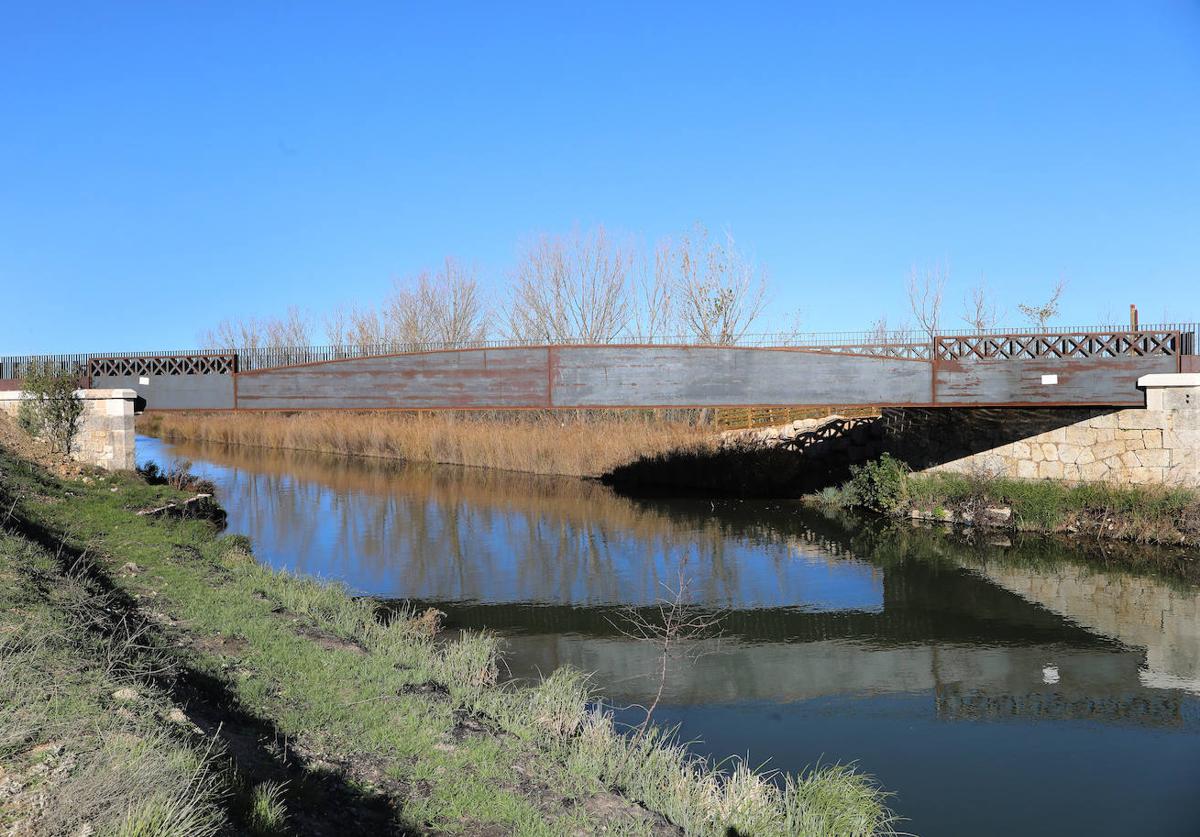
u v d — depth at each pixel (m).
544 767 6.78
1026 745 9.26
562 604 15.25
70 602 8.05
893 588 16.50
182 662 7.46
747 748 9.07
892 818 7.18
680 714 10.08
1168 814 7.61
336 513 24.78
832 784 7.58
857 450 28.20
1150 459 19.06
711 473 30.14
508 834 5.54
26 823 4.06
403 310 49.50
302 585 12.55
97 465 21.44
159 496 19.09
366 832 5.30
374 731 6.92
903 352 20.41
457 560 18.81
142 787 4.41
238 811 4.82
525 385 20.36
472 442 37.97
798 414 32.69
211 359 21.86
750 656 12.43
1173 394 18.59
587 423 38.03
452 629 13.45
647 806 6.43
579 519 24.19
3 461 16.78
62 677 5.85
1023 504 20.78
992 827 7.39
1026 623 14.07
